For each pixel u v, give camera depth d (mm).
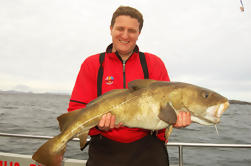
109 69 2195
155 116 1748
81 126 1861
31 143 9477
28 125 16938
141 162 2004
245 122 24000
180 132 14805
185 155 8266
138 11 2193
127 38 2102
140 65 2205
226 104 1735
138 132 2004
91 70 2225
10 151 8117
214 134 14438
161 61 2361
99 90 2156
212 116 1752
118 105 1812
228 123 22531
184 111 1781
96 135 2102
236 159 7859
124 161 1996
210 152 8797
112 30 2236
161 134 2094
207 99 1753
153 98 1756
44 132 13891
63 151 1880
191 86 1801
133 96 1807
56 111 36094
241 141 12242
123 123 1818
